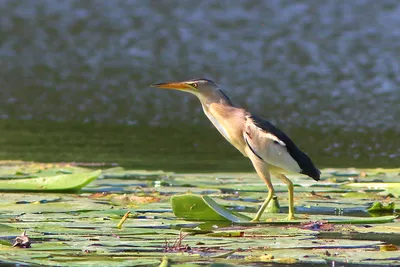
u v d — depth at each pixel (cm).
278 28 2900
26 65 2603
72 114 2114
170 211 1034
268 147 1030
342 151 1728
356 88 2323
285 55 2647
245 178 1336
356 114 2092
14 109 2150
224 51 2700
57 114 2112
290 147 1038
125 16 3092
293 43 2750
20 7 3228
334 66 2525
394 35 2797
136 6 3197
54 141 1767
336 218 991
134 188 1231
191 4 3172
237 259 761
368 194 1186
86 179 1208
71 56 2702
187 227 930
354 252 791
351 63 2548
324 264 769
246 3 3098
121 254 779
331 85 2350
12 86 2367
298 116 2073
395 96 2256
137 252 789
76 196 1145
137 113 2138
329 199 1152
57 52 2756
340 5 3059
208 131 1955
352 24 2892
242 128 1053
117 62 2647
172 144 1781
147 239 848
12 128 1916
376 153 1702
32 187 1202
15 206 1041
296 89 2314
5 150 1644
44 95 2298
